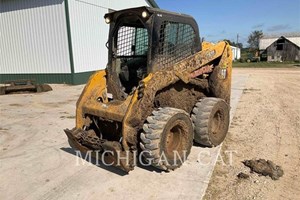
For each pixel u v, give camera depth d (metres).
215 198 3.69
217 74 5.57
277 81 16.45
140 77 4.65
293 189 3.92
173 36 4.66
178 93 4.87
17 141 5.96
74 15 14.36
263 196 3.73
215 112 5.19
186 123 4.34
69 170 4.54
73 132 4.47
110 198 3.71
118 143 4.02
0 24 16.00
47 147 5.57
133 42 4.96
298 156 5.02
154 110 4.23
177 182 4.03
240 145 5.52
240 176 4.23
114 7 17.73
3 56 16.38
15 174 4.45
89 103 4.61
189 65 4.79
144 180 4.11
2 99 10.99
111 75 4.82
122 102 4.39
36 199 3.75
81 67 15.05
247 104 9.43
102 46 16.72
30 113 8.45
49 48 14.84
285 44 52.22
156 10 4.34
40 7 14.58
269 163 4.60
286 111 8.37
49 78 15.20
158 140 3.94
